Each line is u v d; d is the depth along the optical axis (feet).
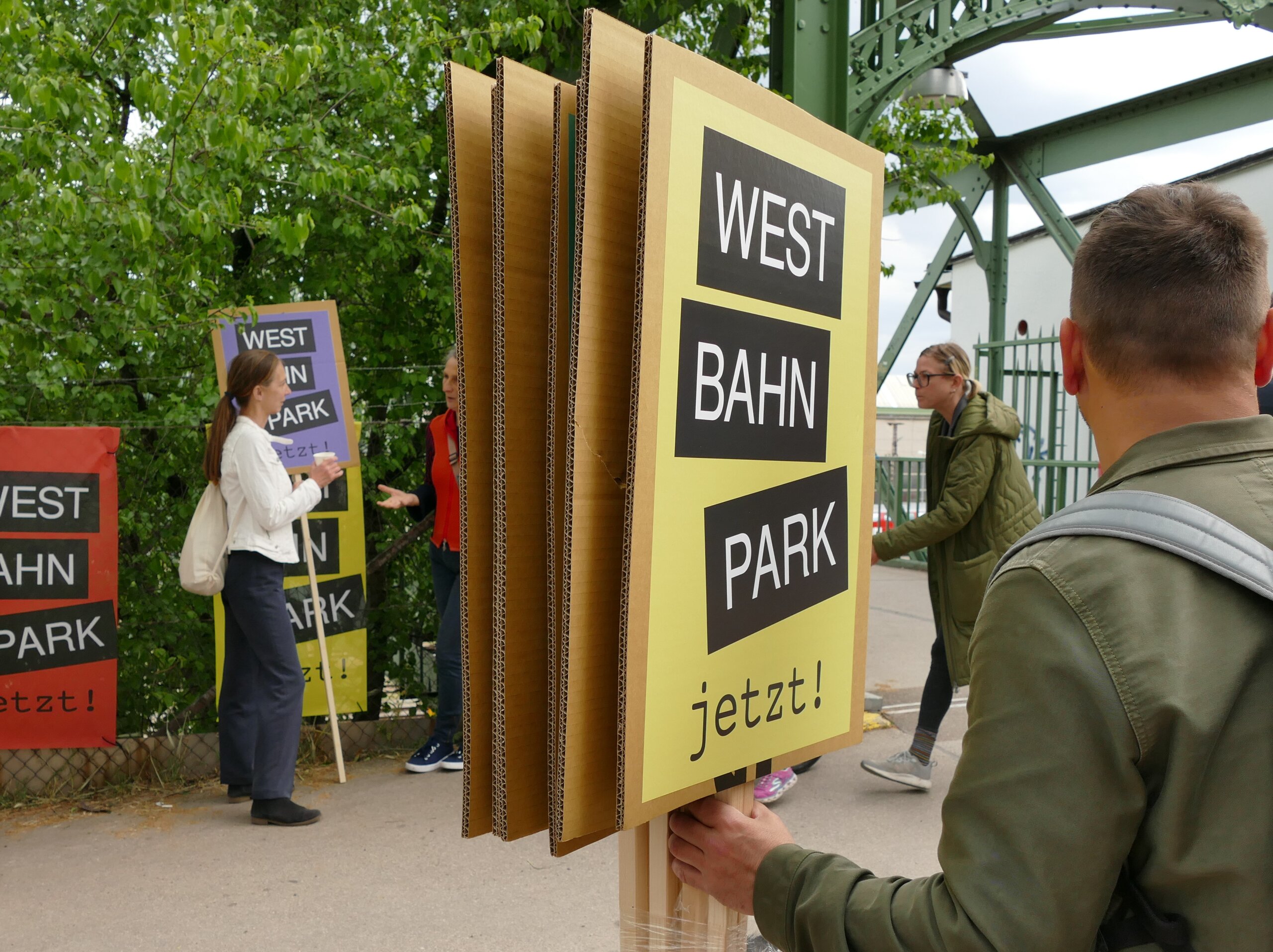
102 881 10.98
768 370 3.49
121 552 15.79
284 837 12.28
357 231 15.90
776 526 3.58
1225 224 2.88
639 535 2.94
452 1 16.96
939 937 2.60
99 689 13.91
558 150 3.05
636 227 3.07
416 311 17.66
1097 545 2.69
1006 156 35.81
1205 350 2.86
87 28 13.94
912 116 23.61
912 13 16.65
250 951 9.41
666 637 3.10
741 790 3.60
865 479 4.10
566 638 2.91
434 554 15.16
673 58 2.95
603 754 3.11
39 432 13.78
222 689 13.44
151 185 12.12
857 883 3.02
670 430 3.04
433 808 13.28
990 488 12.55
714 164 3.15
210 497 12.49
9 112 11.75
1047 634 2.60
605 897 10.63
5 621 13.74
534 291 3.16
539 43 16.05
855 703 4.09
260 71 12.67
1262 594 2.51
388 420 17.48
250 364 12.42
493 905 10.42
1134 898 2.58
